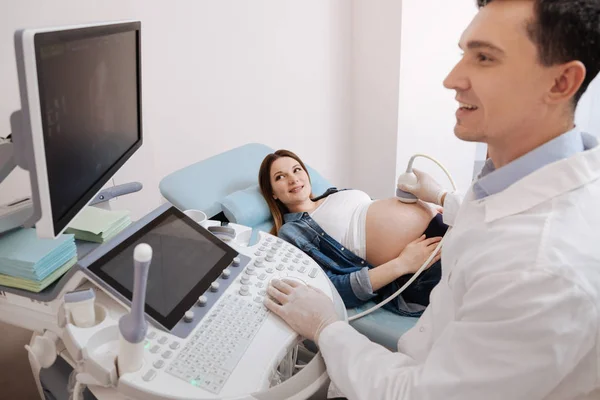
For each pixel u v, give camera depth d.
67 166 0.85
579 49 0.69
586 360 0.74
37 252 0.97
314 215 1.61
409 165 1.63
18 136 0.75
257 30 2.13
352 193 1.69
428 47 2.41
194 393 0.79
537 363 0.70
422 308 1.42
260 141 2.31
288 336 0.94
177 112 1.99
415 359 0.99
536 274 0.70
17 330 1.59
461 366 0.76
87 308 0.87
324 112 2.50
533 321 0.69
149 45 1.83
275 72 2.25
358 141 2.65
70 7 1.53
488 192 0.87
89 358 0.81
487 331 0.73
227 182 1.71
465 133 0.82
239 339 0.91
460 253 0.87
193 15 1.92
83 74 0.90
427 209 1.59
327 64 2.42
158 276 0.96
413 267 1.41
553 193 0.77
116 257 0.94
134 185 1.40
